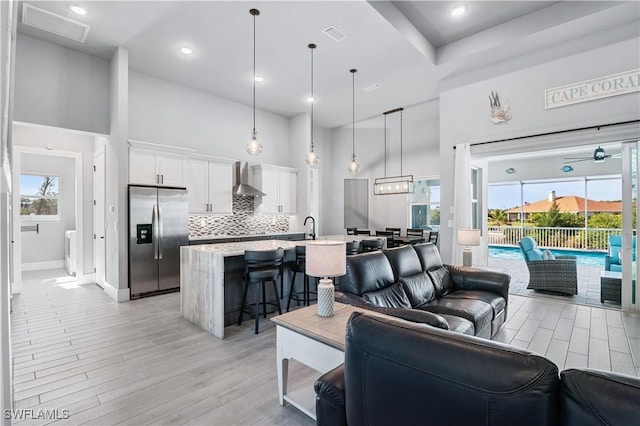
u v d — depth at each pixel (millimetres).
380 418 1069
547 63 4312
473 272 3760
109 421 1928
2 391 1159
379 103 6574
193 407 2068
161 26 3871
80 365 2625
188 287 3770
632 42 3729
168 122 5461
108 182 4941
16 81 4012
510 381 824
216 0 3385
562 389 806
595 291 5191
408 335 1039
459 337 980
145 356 2803
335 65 4848
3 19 1047
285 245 4145
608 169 7797
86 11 3582
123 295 4523
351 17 3660
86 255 5617
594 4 3549
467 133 5059
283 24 3797
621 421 707
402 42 4172
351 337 1165
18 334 3277
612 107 3859
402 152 8172
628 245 4066
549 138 4301
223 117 6289
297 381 2385
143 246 4723
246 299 3809
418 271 3523
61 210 7445
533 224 9695
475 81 4969
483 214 5711
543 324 3666
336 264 2025
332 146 8672
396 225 8320
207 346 3025
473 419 863
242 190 6152
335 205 8578
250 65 4871
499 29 4234
